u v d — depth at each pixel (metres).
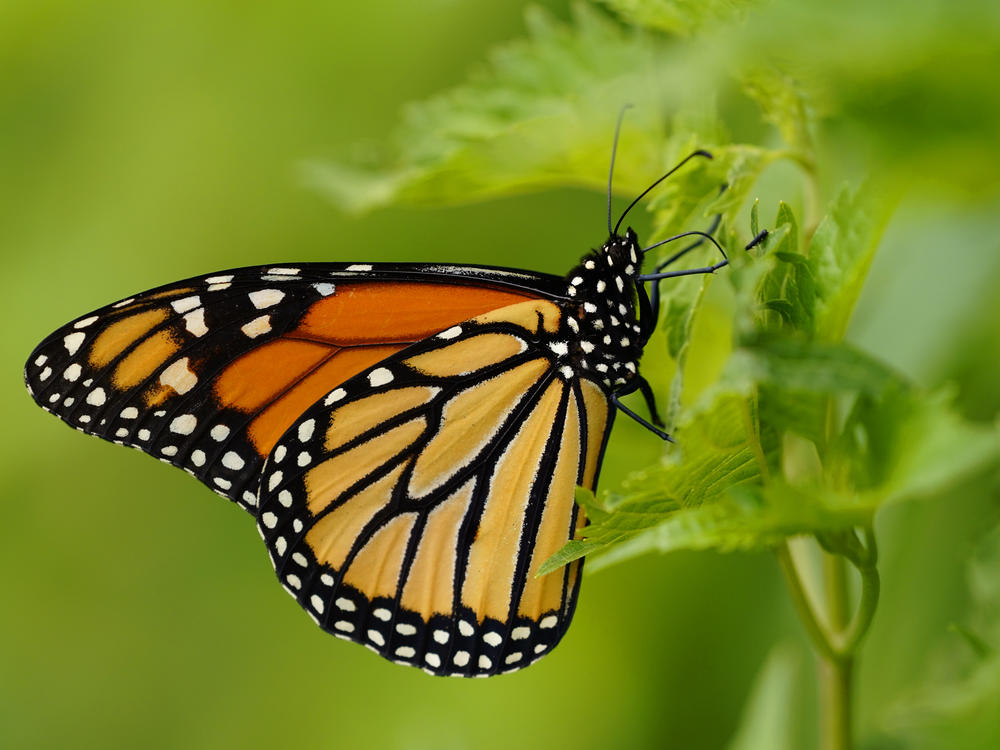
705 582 0.43
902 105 0.24
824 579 0.38
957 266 0.39
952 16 0.23
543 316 0.41
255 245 0.45
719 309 0.40
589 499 0.37
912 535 0.39
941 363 0.39
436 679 0.45
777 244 0.37
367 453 0.42
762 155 0.38
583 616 0.44
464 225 0.45
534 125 0.39
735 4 0.32
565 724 0.44
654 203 0.38
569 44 0.40
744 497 0.32
